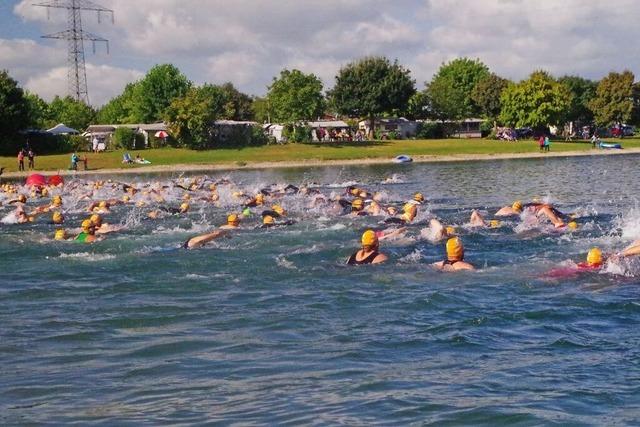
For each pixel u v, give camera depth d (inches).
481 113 4889.3
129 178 2263.8
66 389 347.9
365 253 684.7
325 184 1809.8
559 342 412.5
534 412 300.2
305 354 399.5
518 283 581.3
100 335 453.7
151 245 812.6
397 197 1375.5
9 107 3093.0
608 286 559.2
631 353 386.0
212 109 3440.0
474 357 386.6
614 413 297.4
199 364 384.8
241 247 779.4
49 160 2883.9
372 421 294.8
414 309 503.2
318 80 3639.3
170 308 523.5
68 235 876.6
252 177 2180.1
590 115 4753.9
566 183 1622.8
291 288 585.3
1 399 335.3
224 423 296.5
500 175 1934.1
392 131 4212.6
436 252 723.4
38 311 524.4
